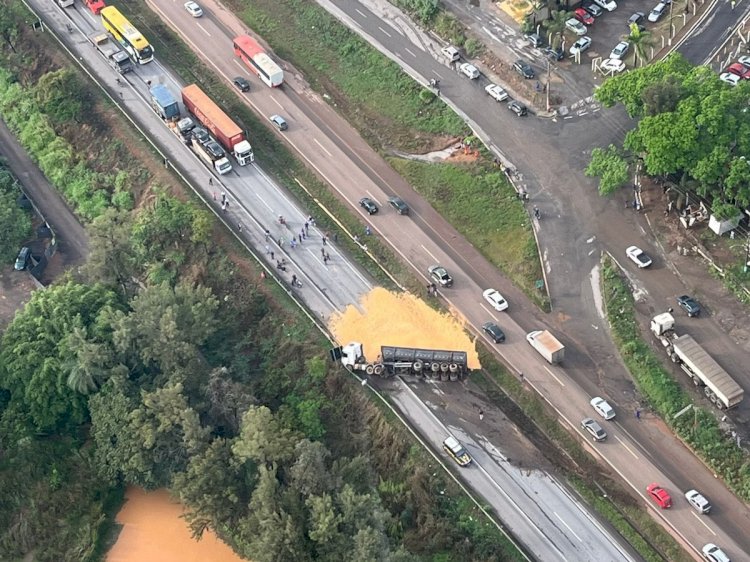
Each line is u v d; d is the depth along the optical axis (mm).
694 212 194250
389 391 181250
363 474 167250
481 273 194750
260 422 167000
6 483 177125
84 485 178875
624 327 182875
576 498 167000
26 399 181625
